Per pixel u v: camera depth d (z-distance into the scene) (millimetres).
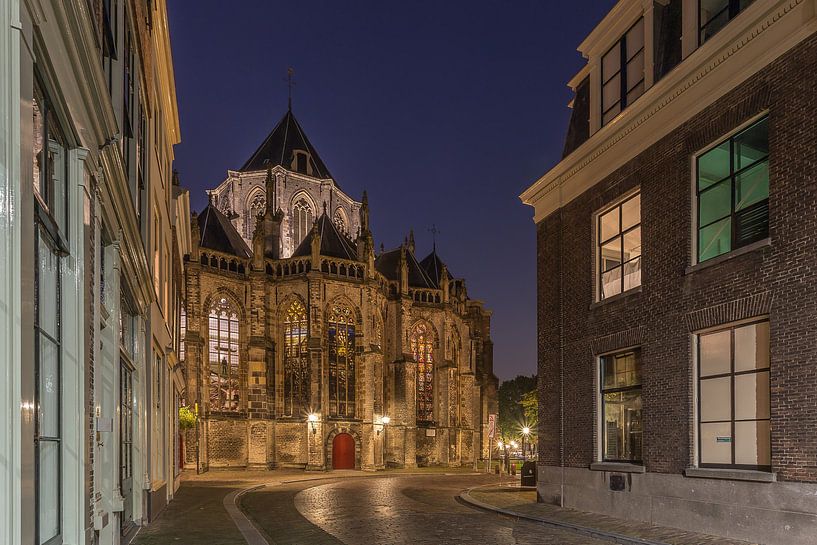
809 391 12727
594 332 20547
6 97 4637
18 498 4617
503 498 24641
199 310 53281
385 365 64688
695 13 17344
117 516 11680
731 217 15594
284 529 16953
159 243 22812
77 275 7395
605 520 17594
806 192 13203
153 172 20375
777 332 13539
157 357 21078
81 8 6809
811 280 12906
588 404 20562
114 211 10867
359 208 84625
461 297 74000
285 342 58250
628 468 17984
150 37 19266
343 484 37125
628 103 20391
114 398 11078
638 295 18469
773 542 13180
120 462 12633
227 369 55344
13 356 4652
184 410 42312
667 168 17625
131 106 14852
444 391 68062
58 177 7227
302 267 58562
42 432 6332
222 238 58906
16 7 4727
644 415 17688
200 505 22688
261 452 54875
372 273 60719
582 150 21453
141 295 16156
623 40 20891
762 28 14438
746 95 15031
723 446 15203
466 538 15023
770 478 13266
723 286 15250
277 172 76125
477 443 74375
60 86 6238
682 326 16500
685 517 15711
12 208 4699
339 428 56781
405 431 63375
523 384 112750
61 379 7176
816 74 13227
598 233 21250
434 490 31422
